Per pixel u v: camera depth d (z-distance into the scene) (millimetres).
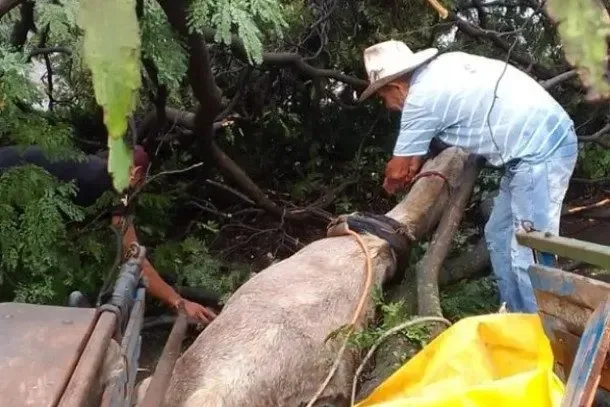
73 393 1270
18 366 1369
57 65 4547
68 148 3414
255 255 4625
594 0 647
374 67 3242
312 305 2521
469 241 4184
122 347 1583
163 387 2131
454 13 4449
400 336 2484
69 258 3334
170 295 3203
